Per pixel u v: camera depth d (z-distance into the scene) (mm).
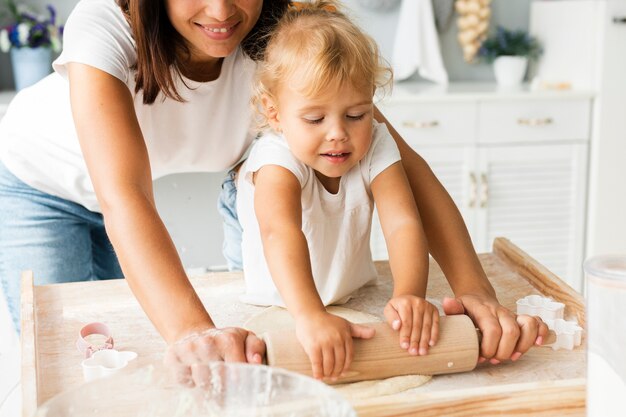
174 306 872
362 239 1131
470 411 765
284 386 678
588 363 705
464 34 2971
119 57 1059
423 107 2594
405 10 2873
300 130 1038
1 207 1497
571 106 2705
